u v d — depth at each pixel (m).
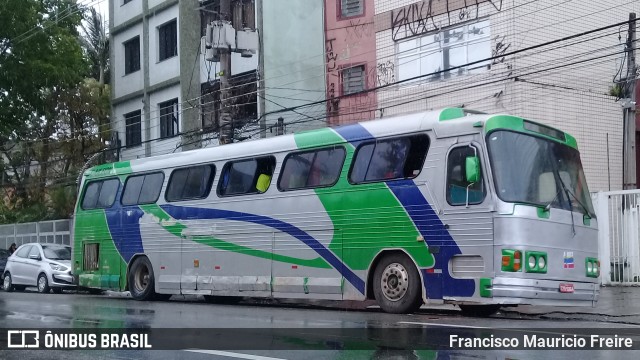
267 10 27.55
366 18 25.12
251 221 14.69
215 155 15.79
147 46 33.22
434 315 12.20
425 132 12.12
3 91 31.89
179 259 16.19
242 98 28.55
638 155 23.53
